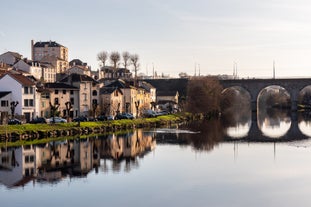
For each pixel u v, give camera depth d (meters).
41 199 46.28
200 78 199.50
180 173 59.19
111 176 57.31
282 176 57.53
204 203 44.91
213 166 64.25
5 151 77.31
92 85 145.25
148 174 58.47
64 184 52.78
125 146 85.50
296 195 48.19
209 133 113.56
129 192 49.03
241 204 44.75
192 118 176.75
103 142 91.56
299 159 70.31
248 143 91.44
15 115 112.31
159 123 141.75
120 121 128.75
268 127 134.50
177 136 105.25
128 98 163.62
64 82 143.38
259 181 54.59
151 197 46.97
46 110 128.62
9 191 49.41
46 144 87.00
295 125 142.25
